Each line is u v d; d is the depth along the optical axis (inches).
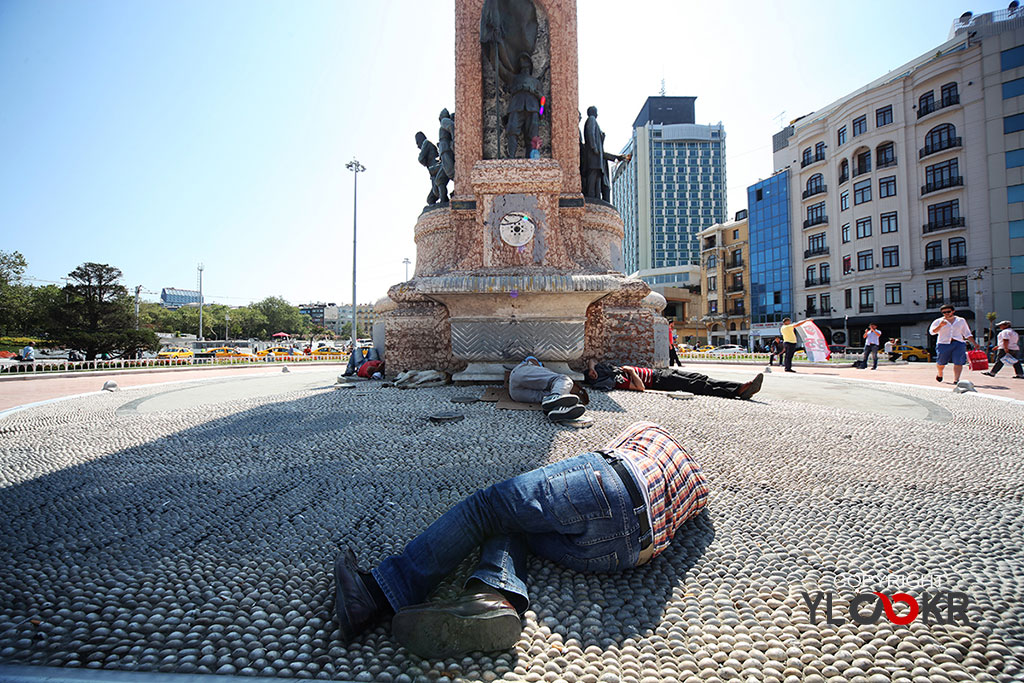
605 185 415.2
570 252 358.6
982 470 125.5
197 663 56.7
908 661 56.8
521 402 208.1
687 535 88.8
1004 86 1373.0
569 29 386.6
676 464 86.4
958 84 1451.8
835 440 152.5
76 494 110.4
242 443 150.3
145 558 81.3
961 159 1449.3
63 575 76.0
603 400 213.6
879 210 1642.5
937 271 1497.3
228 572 76.7
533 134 381.4
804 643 60.7
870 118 1659.7
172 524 94.3
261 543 86.0
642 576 75.4
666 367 352.2
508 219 299.4
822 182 1871.3
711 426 166.7
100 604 68.6
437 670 56.4
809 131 1899.6
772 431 161.9
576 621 64.4
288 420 182.2
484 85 398.0
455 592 71.3
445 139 417.4
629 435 91.6
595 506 70.1
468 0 392.2
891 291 1617.9
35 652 58.3
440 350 304.8
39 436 171.3
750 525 93.1
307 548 84.1
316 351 1733.5
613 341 290.4
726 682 54.4
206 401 272.7
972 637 61.4
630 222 3801.7
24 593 71.3
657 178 3713.1
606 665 57.0
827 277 1852.9
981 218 1413.6
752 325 2178.9
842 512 99.3
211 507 102.0
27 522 95.9
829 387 358.0
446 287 256.2
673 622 64.8
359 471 121.8
